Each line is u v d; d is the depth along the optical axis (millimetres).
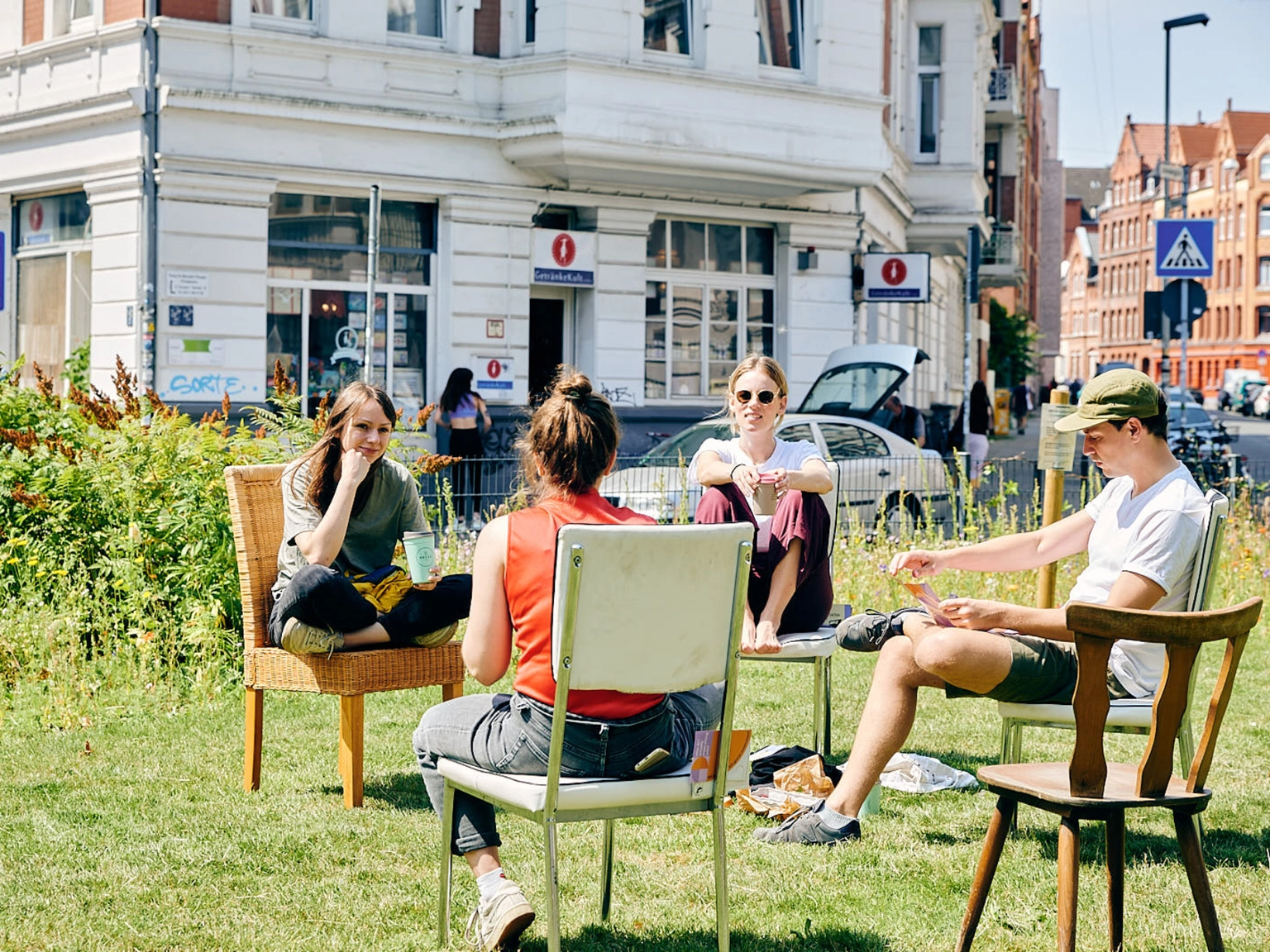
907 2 25375
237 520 5516
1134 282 127938
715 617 3703
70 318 17141
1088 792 3594
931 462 13578
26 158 17188
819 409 16219
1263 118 110125
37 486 7957
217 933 4020
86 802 5266
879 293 20766
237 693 7098
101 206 16234
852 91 19438
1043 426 7078
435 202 17547
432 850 4789
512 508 10211
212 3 16016
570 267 18281
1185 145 119625
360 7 16766
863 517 13055
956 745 6406
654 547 3553
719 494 5961
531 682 3717
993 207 37781
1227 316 109875
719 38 18484
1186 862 3707
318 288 16922
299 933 4027
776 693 7543
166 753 6027
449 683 5500
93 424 8539
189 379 15945
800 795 5312
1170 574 4457
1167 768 3639
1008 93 36000
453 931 4062
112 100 15953
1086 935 4094
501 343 17828
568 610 3496
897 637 4883
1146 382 4637
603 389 18688
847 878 4570
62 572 7586
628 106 17594
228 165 16000
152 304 15789
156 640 7367
